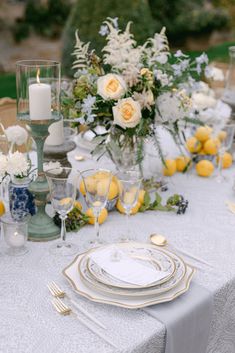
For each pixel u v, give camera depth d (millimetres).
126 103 1490
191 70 1645
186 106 1637
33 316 1074
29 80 1345
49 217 1426
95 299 1090
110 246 1274
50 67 1356
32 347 986
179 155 2031
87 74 1590
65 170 1351
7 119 2334
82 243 1384
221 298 1209
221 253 1358
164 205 1633
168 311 1087
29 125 1366
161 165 1722
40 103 1344
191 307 1109
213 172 1938
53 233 1397
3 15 7375
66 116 1629
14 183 1470
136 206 1559
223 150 1853
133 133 1562
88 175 1319
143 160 1722
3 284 1182
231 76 2076
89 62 1618
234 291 1255
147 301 1087
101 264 1182
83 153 2053
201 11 8273
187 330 1107
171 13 8125
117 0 4359
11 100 2373
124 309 1096
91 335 1021
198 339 1156
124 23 4406
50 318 1068
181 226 1504
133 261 1204
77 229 1446
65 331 1030
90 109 1485
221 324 1244
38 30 7648
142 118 1553
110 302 1080
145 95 1530
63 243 1367
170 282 1149
